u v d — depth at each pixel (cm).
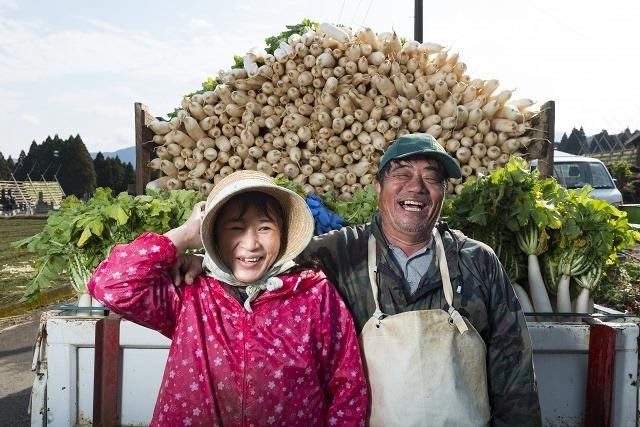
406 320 211
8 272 1175
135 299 189
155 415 194
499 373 223
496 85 439
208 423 187
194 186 453
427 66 450
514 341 222
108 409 251
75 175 8025
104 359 251
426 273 222
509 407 222
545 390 260
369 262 225
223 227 195
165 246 191
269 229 194
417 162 221
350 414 201
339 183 446
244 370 188
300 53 445
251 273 193
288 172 444
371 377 213
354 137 448
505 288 224
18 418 445
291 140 445
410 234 221
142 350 257
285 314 194
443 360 209
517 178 329
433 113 441
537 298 324
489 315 223
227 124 452
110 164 8562
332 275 227
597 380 252
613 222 329
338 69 436
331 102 442
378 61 438
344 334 204
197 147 453
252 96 451
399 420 208
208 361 190
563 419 261
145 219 333
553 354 261
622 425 254
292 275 200
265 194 197
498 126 441
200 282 199
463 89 438
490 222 331
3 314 800
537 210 318
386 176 225
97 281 190
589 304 329
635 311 412
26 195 7000
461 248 225
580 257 322
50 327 257
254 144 454
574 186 1181
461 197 349
